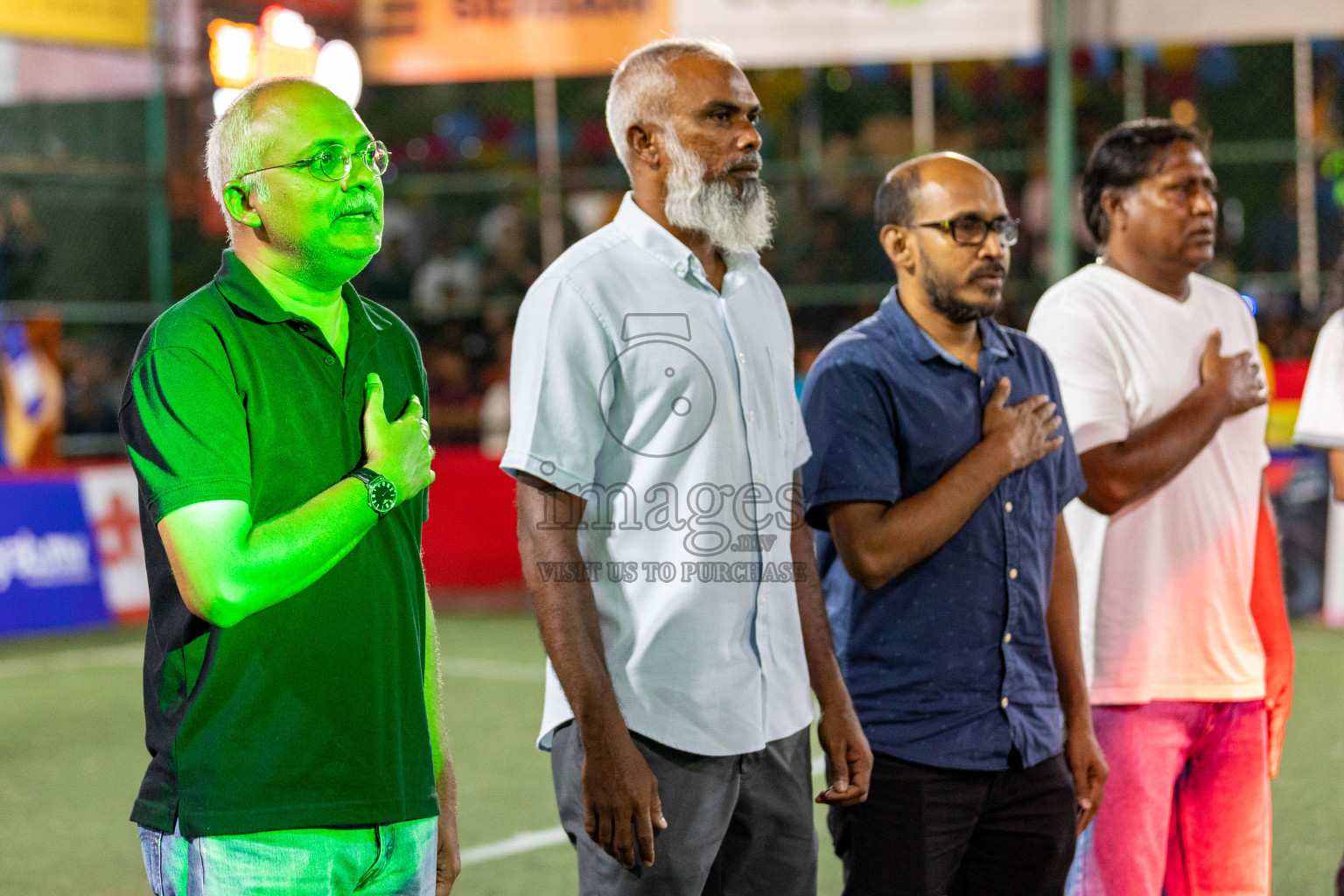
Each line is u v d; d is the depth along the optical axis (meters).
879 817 3.59
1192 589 4.07
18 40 12.70
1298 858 5.83
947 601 3.58
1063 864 3.70
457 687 9.83
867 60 11.39
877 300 14.02
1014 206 14.67
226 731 2.61
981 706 3.58
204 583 2.49
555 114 16.59
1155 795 4.04
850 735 3.38
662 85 3.21
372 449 2.74
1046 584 3.73
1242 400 4.09
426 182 15.85
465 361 15.33
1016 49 11.16
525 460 3.08
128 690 9.97
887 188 3.76
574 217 15.70
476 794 7.18
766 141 15.70
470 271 15.64
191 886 2.60
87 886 5.89
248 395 2.64
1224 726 4.12
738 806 3.25
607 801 2.99
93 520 12.73
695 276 3.23
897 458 3.62
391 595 2.80
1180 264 4.19
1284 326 13.11
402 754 2.78
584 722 3.01
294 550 2.56
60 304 14.73
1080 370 4.11
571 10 12.41
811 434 3.61
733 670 3.16
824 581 3.80
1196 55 14.88
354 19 12.86
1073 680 3.86
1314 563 11.26
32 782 7.58
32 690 10.02
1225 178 14.80
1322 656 9.91
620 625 3.15
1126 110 14.23
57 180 13.67
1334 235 13.98
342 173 2.69
